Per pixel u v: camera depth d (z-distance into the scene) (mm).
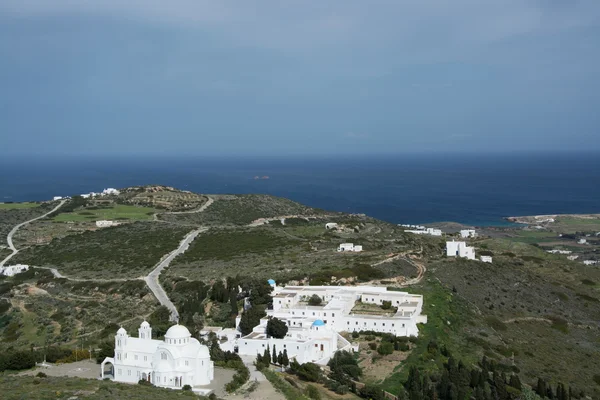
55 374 111750
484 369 122312
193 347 106250
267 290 152500
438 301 160875
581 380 133250
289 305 145125
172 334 106125
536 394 115375
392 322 135500
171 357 103625
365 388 103750
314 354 121750
